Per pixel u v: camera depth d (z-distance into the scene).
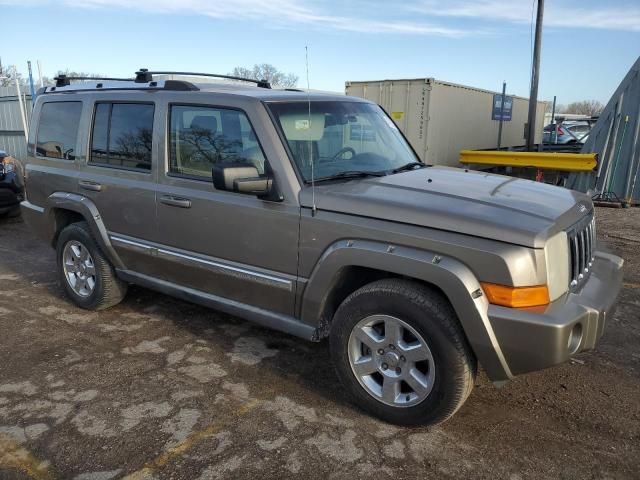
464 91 14.98
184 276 4.15
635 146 11.02
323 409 3.38
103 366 3.95
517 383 3.68
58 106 5.13
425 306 2.91
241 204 3.60
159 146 4.12
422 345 2.97
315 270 3.30
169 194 4.03
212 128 3.81
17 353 4.16
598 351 4.15
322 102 3.95
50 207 5.12
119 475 2.77
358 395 3.28
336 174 3.62
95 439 3.07
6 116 16.09
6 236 8.13
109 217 4.58
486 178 3.81
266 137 3.48
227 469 2.81
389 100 13.89
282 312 3.62
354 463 2.86
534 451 2.97
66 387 3.65
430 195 3.19
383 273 3.31
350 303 3.20
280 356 4.11
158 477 2.76
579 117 27.14
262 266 3.60
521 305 2.71
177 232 4.05
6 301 5.32
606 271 3.53
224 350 4.21
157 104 4.15
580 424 3.22
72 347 4.27
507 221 2.81
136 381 3.73
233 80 5.00
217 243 3.80
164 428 3.17
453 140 14.84
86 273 5.01
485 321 2.75
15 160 9.02
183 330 4.60
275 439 3.07
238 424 3.21
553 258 2.79
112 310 5.05
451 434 3.12
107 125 4.59
